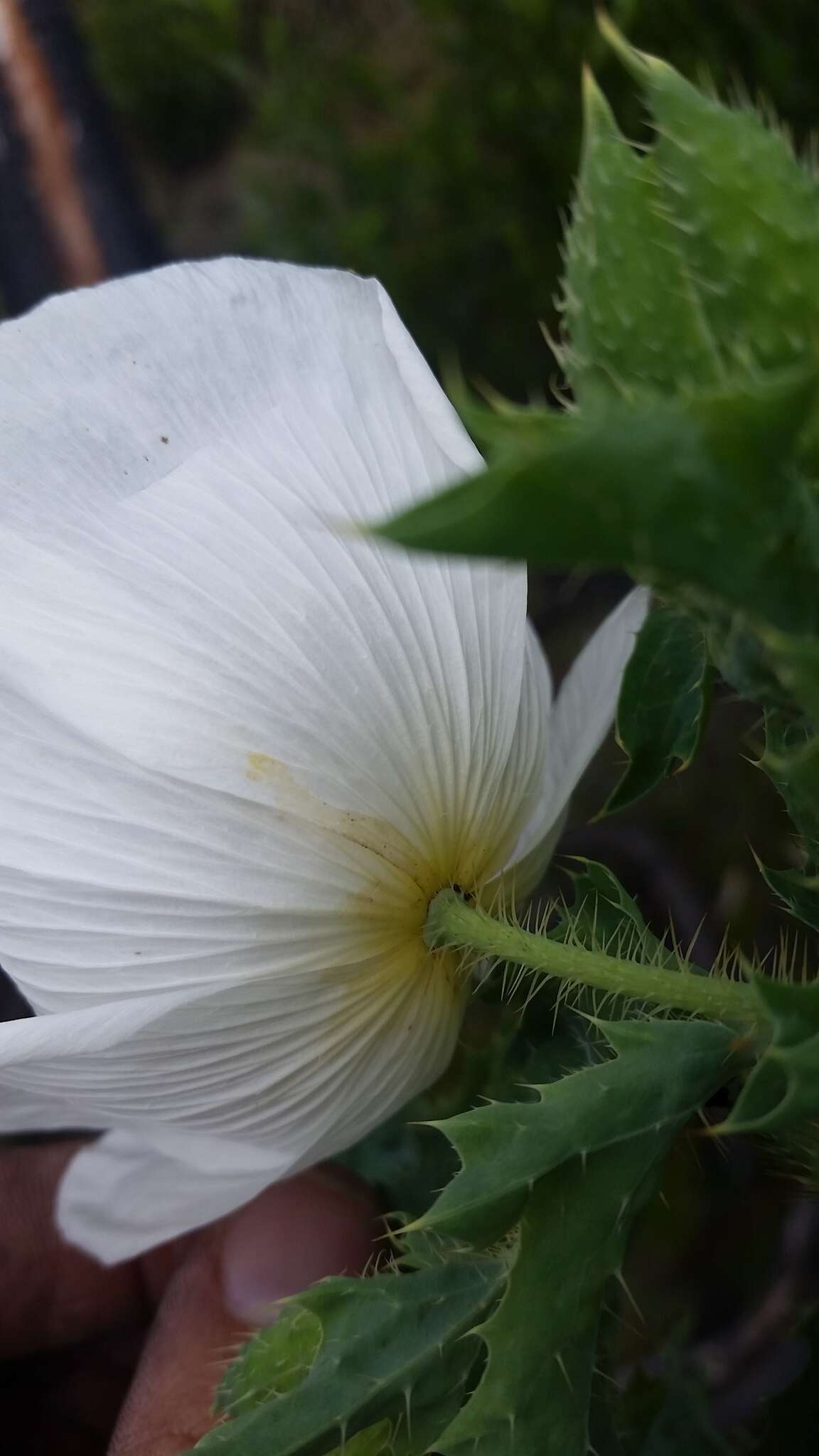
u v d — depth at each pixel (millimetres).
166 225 422
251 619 124
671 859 253
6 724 123
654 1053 120
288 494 127
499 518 85
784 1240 215
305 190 353
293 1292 170
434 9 280
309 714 124
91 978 127
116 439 128
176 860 123
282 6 378
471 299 320
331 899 127
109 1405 214
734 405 88
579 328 116
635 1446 163
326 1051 132
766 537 91
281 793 124
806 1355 163
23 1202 199
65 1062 128
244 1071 130
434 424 131
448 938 131
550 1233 116
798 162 110
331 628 125
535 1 261
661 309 111
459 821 132
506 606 133
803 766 104
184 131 442
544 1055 152
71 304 131
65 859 124
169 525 125
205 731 122
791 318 107
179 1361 170
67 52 273
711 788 258
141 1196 148
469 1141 116
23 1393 213
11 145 264
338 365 132
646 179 112
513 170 290
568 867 257
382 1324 124
